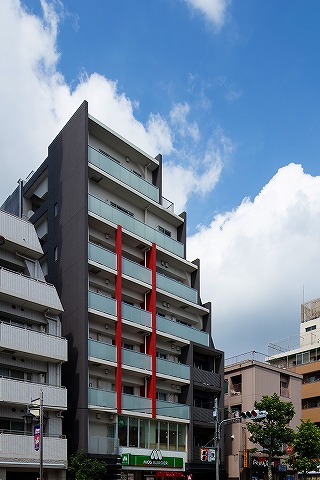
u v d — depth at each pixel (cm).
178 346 4234
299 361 6325
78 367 3328
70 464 3025
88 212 3606
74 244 3612
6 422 2880
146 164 4431
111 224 3759
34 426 2786
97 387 3459
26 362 3047
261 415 3291
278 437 3988
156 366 3825
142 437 3616
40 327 3219
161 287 4119
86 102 3819
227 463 4384
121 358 3550
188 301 4366
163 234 4291
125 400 3512
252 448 4306
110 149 4125
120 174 3997
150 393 3738
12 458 2736
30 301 3089
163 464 3659
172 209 4616
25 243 3225
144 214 4297
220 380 4394
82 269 3484
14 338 2920
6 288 2972
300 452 4266
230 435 4462
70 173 3812
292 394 5006
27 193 4372
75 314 3453
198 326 4584
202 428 4206
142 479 3625
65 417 3331
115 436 3403
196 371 4184
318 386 5850
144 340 3891
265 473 4500
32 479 2944
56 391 3061
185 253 4569
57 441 2972
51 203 3966
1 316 3050
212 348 4403
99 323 3566
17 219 3225
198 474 4044
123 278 3741
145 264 4088
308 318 7456
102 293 3694
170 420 3825
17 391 2859
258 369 4681
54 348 3128
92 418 3331
